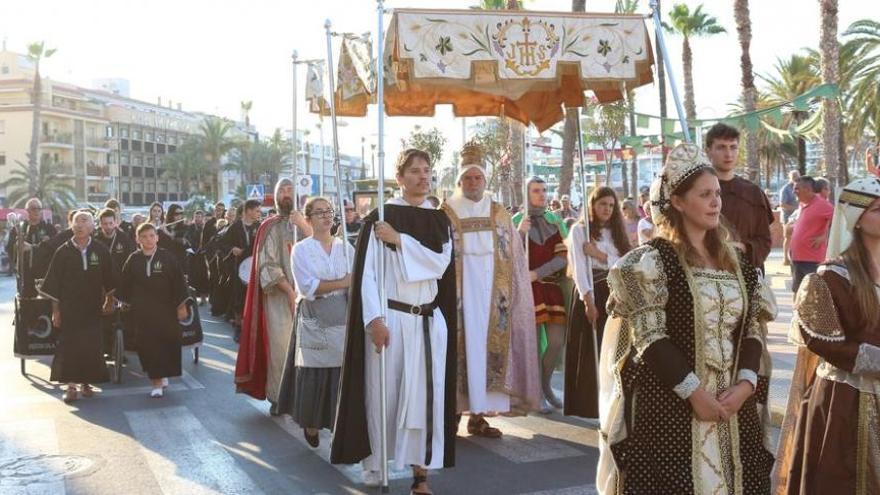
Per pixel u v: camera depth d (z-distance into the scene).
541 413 7.48
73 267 8.51
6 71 80.50
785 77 34.12
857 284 3.53
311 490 5.51
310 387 6.42
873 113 23.84
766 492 3.29
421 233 5.13
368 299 5.00
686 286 3.19
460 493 5.32
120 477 5.85
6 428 7.29
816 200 9.90
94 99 84.81
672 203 3.26
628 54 5.94
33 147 64.88
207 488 5.59
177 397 8.57
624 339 3.37
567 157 21.91
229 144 84.19
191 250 17.97
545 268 7.40
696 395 3.10
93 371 8.48
